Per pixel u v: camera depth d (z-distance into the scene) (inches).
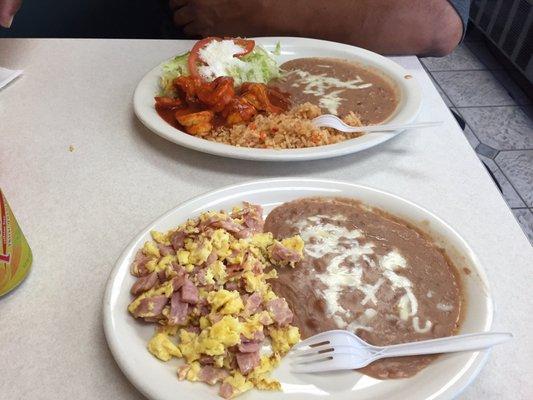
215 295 28.6
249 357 26.7
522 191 105.3
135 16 100.3
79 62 59.8
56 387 27.1
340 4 67.1
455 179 42.2
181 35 88.6
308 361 27.3
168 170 43.3
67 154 45.1
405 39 66.3
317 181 38.0
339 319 29.4
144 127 49.0
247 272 30.5
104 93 54.2
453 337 26.8
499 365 28.0
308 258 32.7
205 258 30.7
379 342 28.3
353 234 34.4
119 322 28.4
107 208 39.0
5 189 40.8
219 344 26.4
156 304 28.5
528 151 115.7
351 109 50.9
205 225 32.9
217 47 55.1
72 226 37.3
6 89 54.8
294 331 28.4
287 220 35.9
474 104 131.3
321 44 62.1
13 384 27.2
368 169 43.5
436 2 64.4
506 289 32.5
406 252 33.1
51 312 31.0
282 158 41.2
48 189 40.9
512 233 36.9
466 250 32.2
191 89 50.4
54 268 33.9
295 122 45.7
